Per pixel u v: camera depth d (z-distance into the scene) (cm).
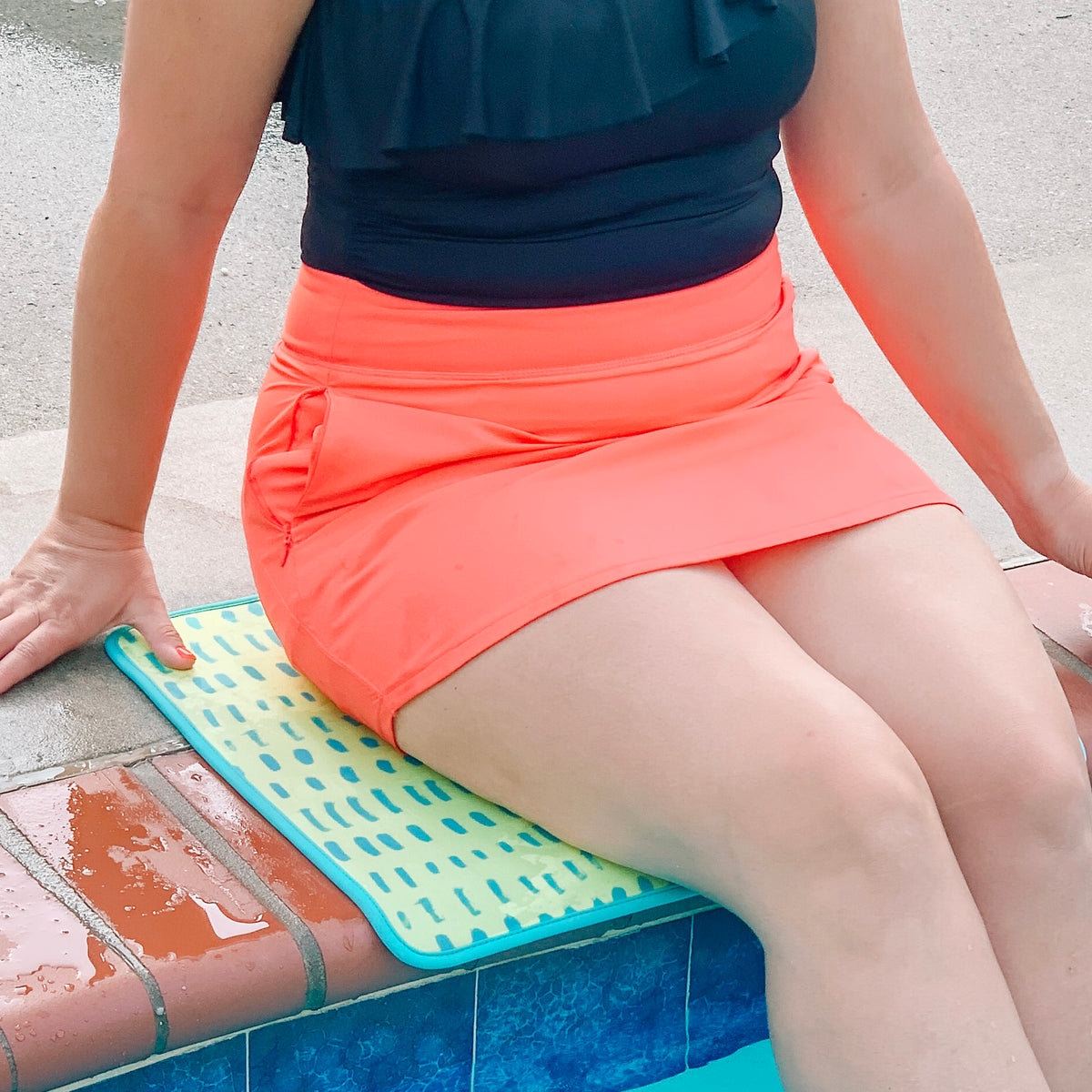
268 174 407
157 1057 121
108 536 169
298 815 143
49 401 279
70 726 158
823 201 168
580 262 139
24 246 352
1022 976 128
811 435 151
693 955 146
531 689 133
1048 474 176
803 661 128
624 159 137
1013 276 353
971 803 131
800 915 118
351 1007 129
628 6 130
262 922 127
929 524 147
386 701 145
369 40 132
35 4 508
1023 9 591
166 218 145
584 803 133
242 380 291
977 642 137
